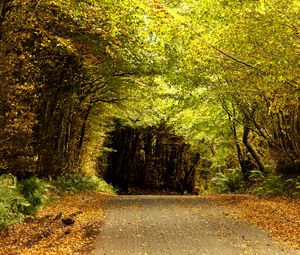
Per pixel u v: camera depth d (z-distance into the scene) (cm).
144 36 1573
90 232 1275
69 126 2884
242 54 1652
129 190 4966
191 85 2442
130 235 1233
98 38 1894
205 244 1114
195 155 5334
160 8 1376
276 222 1389
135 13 1435
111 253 1024
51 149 2397
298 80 1504
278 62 1448
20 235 1230
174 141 5184
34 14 1554
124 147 5012
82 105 2947
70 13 1492
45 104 2180
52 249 1067
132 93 2847
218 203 2042
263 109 2364
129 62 2164
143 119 3981
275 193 2162
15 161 1770
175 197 2508
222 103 2744
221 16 1565
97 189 3112
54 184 2394
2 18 1452
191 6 1703
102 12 1494
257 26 1473
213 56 1744
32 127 1977
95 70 2419
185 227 1358
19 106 1608
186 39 1556
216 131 3181
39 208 1577
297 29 1422
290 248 1054
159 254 1016
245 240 1152
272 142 2522
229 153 3597
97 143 3700
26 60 1648
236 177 3212
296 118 2208
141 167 5216
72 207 1825
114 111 3291
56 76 2211
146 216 1603
